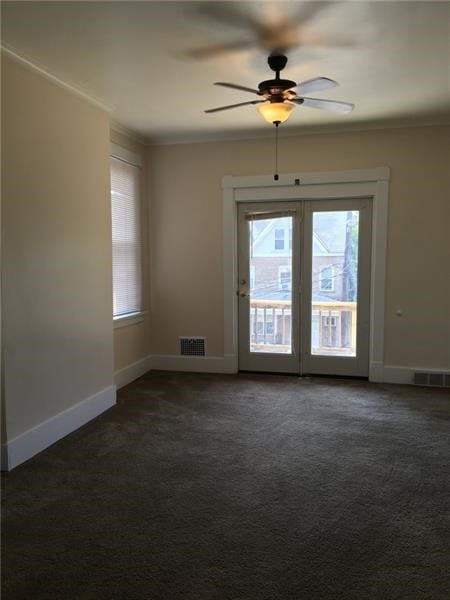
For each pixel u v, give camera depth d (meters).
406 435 3.45
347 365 5.08
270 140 4.96
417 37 2.78
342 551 2.12
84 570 2.01
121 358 4.79
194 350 5.39
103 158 3.93
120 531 2.29
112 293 4.18
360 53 3.00
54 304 3.31
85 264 3.69
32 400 3.12
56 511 2.47
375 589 1.88
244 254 5.25
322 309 5.09
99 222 3.88
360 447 3.25
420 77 3.41
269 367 5.30
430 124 4.55
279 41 2.82
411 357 4.80
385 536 2.23
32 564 2.05
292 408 4.07
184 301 5.37
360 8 2.44
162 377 5.15
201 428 3.61
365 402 4.22
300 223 5.05
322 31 2.70
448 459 3.05
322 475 2.84
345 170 4.78
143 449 3.24
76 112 3.55
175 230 5.32
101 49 2.91
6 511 2.47
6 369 2.88
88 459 3.08
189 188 5.23
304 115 4.29
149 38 2.78
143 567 2.02
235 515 2.42
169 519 2.39
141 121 4.47
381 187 4.70
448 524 2.32
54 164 3.29
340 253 4.99
